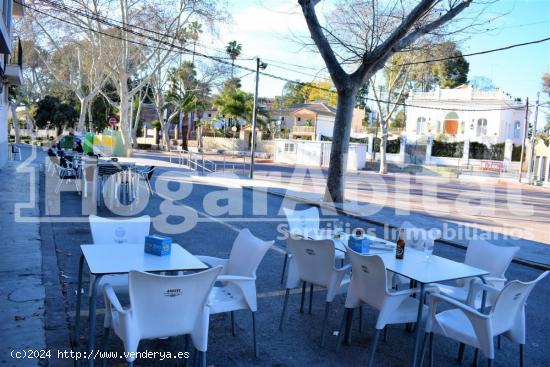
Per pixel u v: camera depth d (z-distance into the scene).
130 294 3.32
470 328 4.16
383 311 4.20
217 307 4.20
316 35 14.81
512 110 44.81
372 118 62.12
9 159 24.92
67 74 43.12
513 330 4.23
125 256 4.15
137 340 3.38
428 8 13.15
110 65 32.31
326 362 4.34
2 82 18.53
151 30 28.59
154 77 47.50
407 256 5.00
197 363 3.74
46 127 44.00
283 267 6.95
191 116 63.34
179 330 3.54
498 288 4.94
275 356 4.38
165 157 37.84
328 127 51.03
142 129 64.00
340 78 14.96
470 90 44.72
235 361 4.22
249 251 4.57
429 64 32.97
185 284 3.45
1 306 4.96
